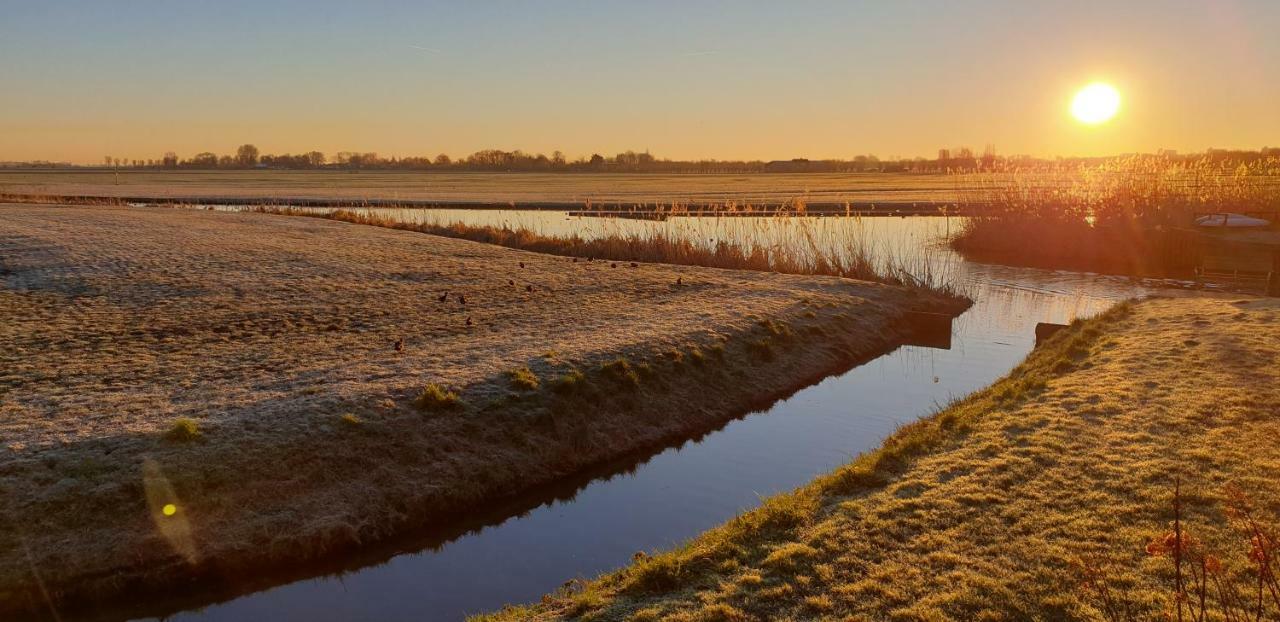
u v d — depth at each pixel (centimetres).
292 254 2714
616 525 1034
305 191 8994
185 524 920
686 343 1666
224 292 2003
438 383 1300
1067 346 1623
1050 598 641
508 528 1034
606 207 6306
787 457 1273
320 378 1312
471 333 1688
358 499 1022
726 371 1630
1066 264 3509
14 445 989
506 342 1598
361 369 1372
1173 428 1044
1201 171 3978
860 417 1485
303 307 1878
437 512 1052
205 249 2727
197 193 8225
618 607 695
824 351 1914
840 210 5984
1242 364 1339
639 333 1708
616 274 2588
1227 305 1998
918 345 2120
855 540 773
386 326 1728
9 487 905
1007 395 1297
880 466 989
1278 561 670
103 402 1166
